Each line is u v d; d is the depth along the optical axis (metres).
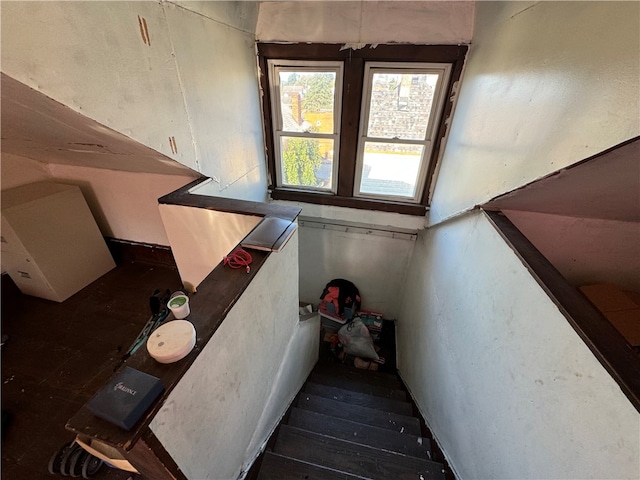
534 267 0.90
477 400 1.19
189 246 1.62
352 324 3.12
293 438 1.54
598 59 0.67
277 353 1.51
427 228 2.42
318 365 2.78
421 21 1.76
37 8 0.75
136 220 2.39
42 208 1.98
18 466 1.29
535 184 0.95
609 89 0.63
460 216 1.63
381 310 3.36
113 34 0.98
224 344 0.90
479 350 1.21
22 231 1.90
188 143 1.48
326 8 1.83
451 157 1.96
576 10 0.77
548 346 0.80
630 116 0.58
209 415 0.86
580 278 1.52
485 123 1.38
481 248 1.29
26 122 1.08
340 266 3.15
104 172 2.18
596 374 0.64
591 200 1.05
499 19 1.35
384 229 2.75
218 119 1.72
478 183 1.37
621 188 0.85
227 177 1.92
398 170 2.41
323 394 2.23
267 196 2.71
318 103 2.21
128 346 1.86
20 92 0.80
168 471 0.68
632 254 1.40
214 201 1.51
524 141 0.99
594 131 0.68
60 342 1.86
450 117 2.03
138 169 1.96
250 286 1.03
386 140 2.26
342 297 3.15
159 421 0.62
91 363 1.74
